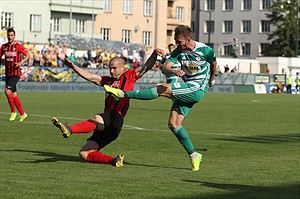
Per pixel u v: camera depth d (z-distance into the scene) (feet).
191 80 63.36
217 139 97.04
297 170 64.13
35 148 79.66
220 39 628.28
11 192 49.65
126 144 86.69
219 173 61.52
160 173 61.00
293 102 252.42
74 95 256.52
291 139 99.45
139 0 495.00
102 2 453.58
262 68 478.18
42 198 47.60
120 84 66.28
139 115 149.38
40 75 293.02
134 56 370.94
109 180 56.03
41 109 161.58
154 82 337.72
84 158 66.74
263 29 608.60
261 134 107.45
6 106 168.76
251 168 65.41
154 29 505.66
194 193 50.47
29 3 415.44
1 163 65.77
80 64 329.93
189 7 538.47
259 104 227.81
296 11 570.05
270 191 51.70
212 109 186.19
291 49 568.82
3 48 119.44
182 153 77.66
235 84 380.58
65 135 61.41
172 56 63.93
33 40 400.88
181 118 63.67
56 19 433.89
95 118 65.21
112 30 480.64
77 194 49.21
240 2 616.39
